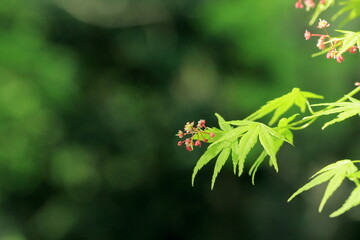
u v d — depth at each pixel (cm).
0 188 1977
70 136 2038
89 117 2078
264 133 310
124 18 2153
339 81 1733
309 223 2039
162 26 2153
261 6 1777
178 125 2105
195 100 2136
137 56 2138
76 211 2105
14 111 1861
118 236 2111
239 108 1911
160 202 2128
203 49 2117
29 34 1909
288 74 1797
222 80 2081
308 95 349
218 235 2134
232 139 317
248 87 1877
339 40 316
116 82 2162
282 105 356
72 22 2062
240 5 1798
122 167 2123
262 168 2091
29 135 1909
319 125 1834
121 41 2136
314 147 1912
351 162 288
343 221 2002
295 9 1775
